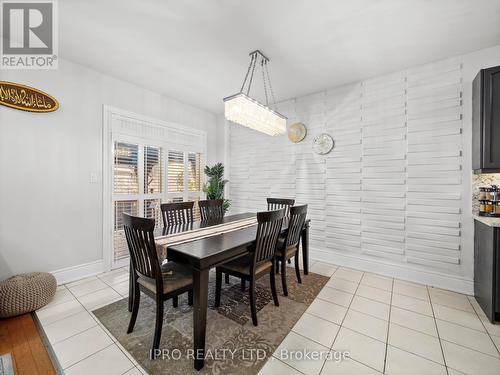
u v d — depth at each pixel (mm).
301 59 2502
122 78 2969
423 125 2576
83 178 2666
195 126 4070
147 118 3291
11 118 2186
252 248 1912
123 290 2381
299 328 1788
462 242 2373
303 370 1395
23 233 2262
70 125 2562
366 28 1995
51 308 2041
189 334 1710
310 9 1778
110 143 2900
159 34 2105
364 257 2982
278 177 3797
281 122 2688
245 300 2207
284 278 2297
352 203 3072
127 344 1604
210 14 1844
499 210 2068
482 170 2070
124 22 1946
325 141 3279
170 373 1373
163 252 1679
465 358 1492
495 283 1823
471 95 2328
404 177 2693
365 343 1630
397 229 2746
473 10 1766
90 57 2490
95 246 2775
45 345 1594
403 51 2338
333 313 1994
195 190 4066
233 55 2432
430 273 2543
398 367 1422
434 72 2516
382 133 2838
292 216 2271
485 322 1867
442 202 2479
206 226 2449
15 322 1835
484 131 2031
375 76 2877
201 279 1458
